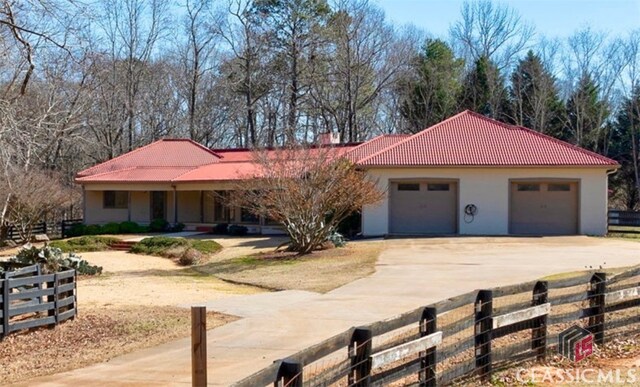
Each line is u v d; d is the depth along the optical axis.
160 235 31.64
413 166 27.61
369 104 50.50
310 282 16.69
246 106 50.28
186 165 36.47
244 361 9.08
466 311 11.17
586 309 9.52
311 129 50.34
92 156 44.72
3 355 10.16
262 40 48.47
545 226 27.83
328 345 5.38
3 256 26.55
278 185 22.19
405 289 14.85
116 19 45.12
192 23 49.59
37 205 31.50
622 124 49.66
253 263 21.52
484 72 51.72
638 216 31.05
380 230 27.98
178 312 13.01
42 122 15.91
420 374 6.92
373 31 49.31
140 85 47.84
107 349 10.17
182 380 8.22
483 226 27.83
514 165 27.44
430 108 51.16
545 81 50.69
